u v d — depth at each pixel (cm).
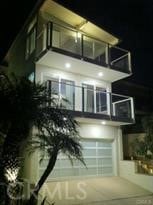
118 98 1488
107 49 1365
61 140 708
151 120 1427
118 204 911
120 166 1385
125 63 1427
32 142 762
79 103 1302
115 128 1449
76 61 1196
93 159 1306
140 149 1432
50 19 1308
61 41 1359
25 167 1088
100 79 1466
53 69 1257
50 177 1111
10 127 636
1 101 632
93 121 1286
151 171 1277
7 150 627
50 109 699
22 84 685
